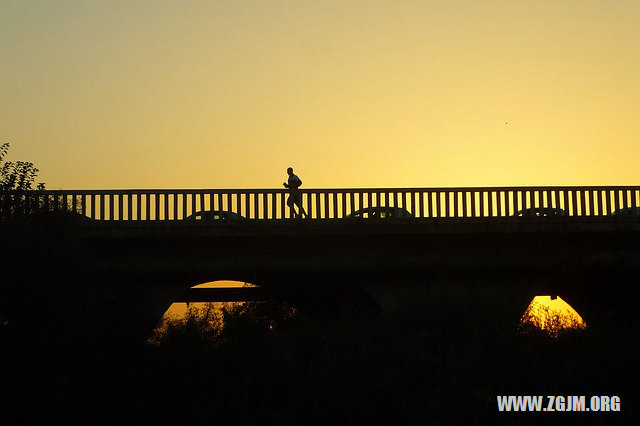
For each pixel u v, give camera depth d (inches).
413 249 1716.3
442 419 1140.5
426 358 1220.5
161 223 1609.3
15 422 1215.6
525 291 1750.7
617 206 1720.0
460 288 1656.0
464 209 1681.8
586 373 1269.7
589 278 1823.3
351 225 1651.1
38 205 1507.1
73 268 1441.9
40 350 1273.4
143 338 1391.5
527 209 1702.8
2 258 1321.4
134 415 1267.2
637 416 1246.9
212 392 1305.4
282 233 1633.9
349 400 1152.2
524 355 1286.9
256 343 1391.5
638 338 1476.4
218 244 1672.0
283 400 1216.8
